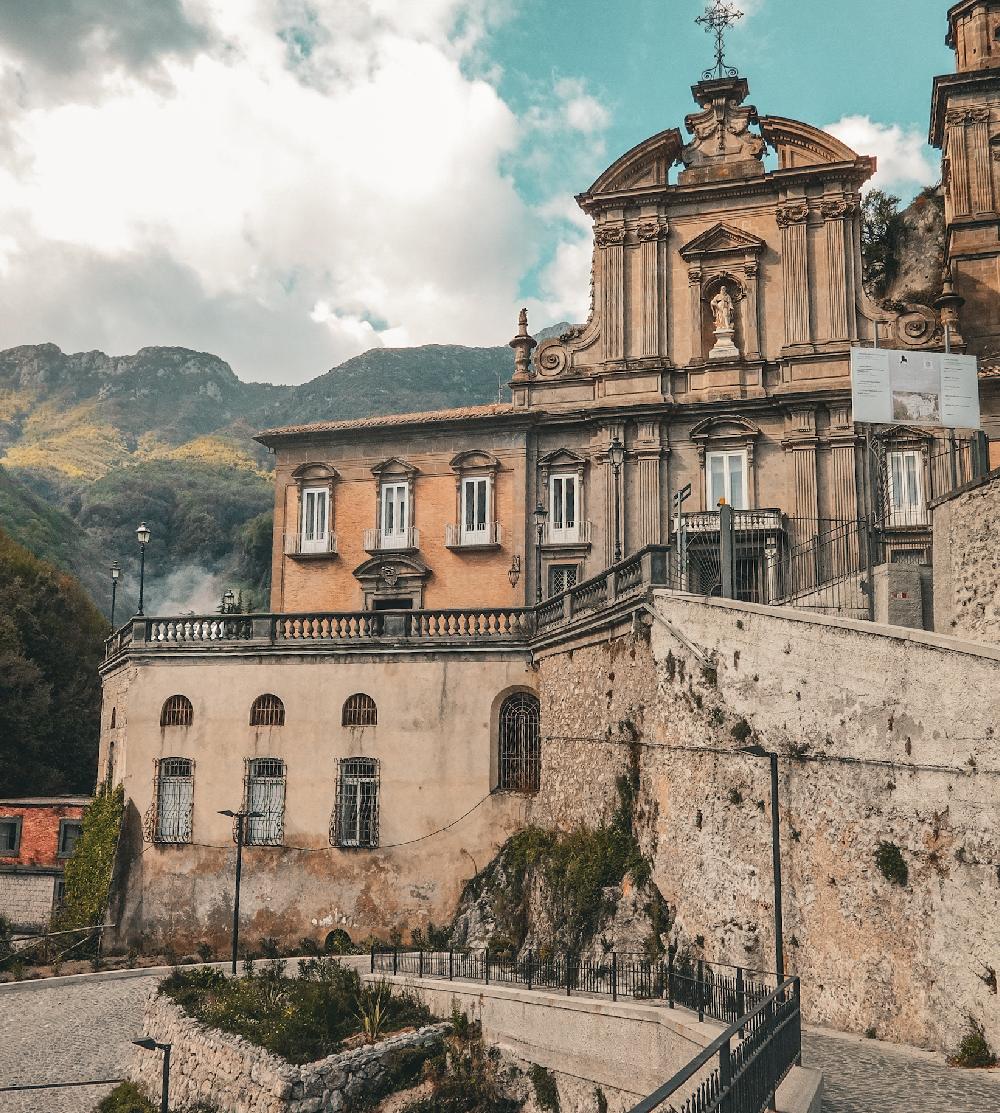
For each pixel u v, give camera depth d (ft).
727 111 145.48
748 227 141.59
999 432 130.31
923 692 64.44
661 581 87.97
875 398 89.45
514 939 96.02
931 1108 47.32
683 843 79.92
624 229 145.07
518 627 113.09
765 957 71.72
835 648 70.59
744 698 76.64
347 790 114.01
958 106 151.02
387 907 109.81
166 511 479.82
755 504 135.74
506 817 109.19
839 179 138.82
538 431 144.77
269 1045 74.43
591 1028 68.44
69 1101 82.43
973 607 75.97
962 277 145.48
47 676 194.18
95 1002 99.09
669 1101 56.49
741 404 136.77
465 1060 75.77
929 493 130.82
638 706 88.74
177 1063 80.28
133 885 115.96
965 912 59.77
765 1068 40.45
